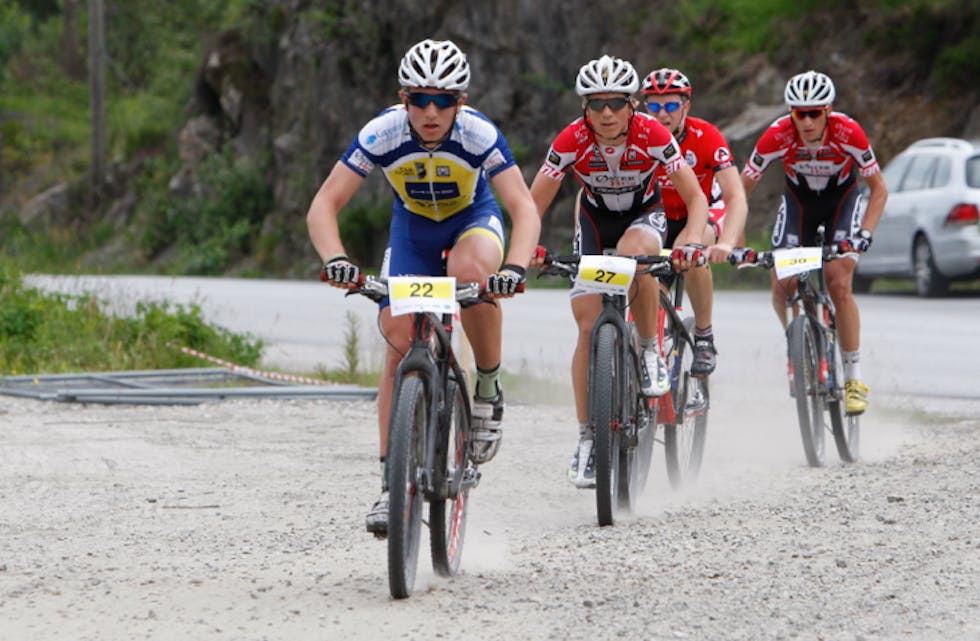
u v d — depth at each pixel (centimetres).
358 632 1120
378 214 8162
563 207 7331
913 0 6831
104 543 1506
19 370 3111
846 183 2183
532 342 3700
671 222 1952
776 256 1962
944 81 6469
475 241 1377
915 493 1686
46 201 10694
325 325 4275
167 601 1230
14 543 1508
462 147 1336
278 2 9419
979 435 2200
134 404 2688
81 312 3450
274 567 1373
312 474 1977
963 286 5141
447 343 1295
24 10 14600
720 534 1493
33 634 1125
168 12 13150
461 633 1111
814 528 1501
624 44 7669
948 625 1104
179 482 1909
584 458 1614
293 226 8769
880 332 3684
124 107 12325
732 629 1106
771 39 7169
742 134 6712
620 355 1614
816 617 1136
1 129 12125
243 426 2445
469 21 7938
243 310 4812
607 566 1348
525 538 1527
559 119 7706
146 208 9894
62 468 2012
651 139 1648
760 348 3438
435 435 1258
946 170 4575
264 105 9519
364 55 8531
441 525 1292
